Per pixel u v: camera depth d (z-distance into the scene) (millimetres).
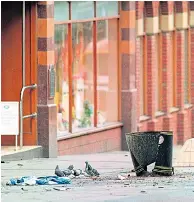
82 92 61844
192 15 78812
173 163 51719
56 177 44469
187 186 41625
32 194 39625
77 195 39125
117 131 65375
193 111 80000
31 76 56719
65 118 59844
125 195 38812
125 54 65688
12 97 56469
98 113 63531
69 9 59938
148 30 71188
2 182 44062
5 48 56312
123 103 65750
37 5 56469
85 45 62156
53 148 57219
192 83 79500
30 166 51812
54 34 58250
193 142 52375
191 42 79125
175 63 76562
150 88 71500
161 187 41281
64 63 59781
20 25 56125
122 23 65688
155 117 72500
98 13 63281
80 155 59844
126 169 50719
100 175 47000
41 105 56594
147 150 45562
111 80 65062
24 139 56750
